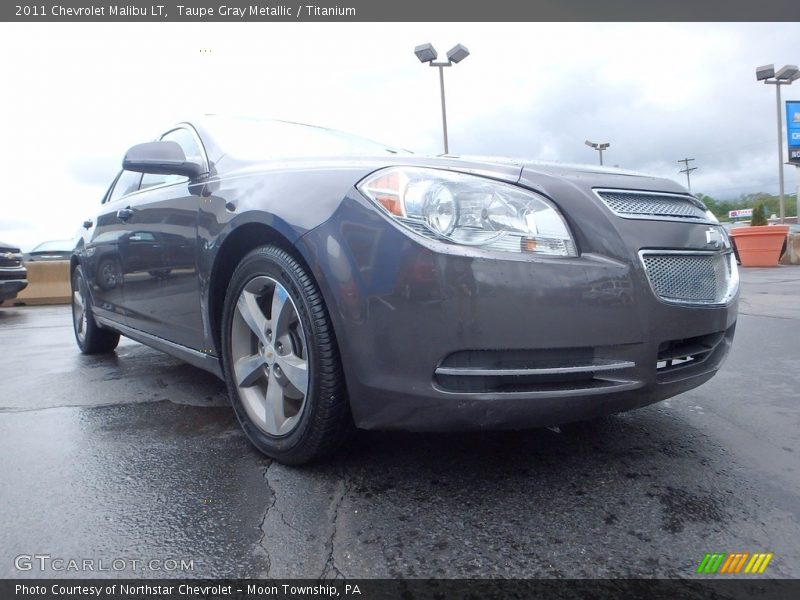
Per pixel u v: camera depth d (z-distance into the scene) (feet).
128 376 12.19
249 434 7.48
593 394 5.81
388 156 6.89
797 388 9.98
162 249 9.41
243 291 7.47
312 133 10.91
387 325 5.78
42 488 6.54
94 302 13.84
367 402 6.05
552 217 5.96
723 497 6.11
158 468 7.06
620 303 5.87
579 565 4.97
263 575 4.89
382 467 6.93
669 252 6.36
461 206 5.81
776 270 39.96
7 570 4.98
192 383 11.43
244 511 5.94
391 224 5.82
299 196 6.60
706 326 6.59
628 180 6.81
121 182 13.11
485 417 5.72
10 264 28.02
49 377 12.28
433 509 5.93
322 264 6.12
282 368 6.88
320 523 5.69
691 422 8.37
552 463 6.99
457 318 5.56
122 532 5.57
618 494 6.19
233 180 7.89
